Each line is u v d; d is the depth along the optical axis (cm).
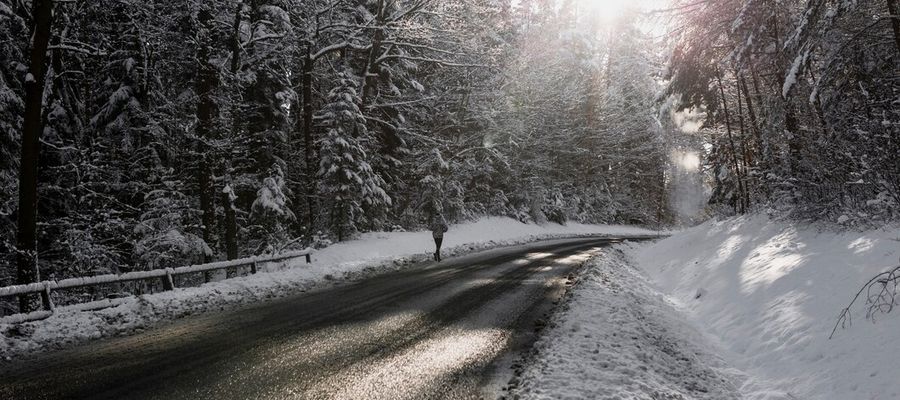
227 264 1292
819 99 1095
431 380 524
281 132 2280
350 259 1814
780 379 521
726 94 2061
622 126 4697
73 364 611
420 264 1719
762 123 1547
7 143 1454
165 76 2052
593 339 643
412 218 2798
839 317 534
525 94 3678
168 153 1861
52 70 1478
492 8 3014
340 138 2102
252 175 2138
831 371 482
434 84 3231
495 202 3538
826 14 936
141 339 736
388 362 585
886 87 952
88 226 1636
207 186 1809
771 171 1316
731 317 772
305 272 1376
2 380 556
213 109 1859
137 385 521
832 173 988
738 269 997
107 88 1881
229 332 757
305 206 2628
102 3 1652
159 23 1842
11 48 1428
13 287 806
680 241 1745
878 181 805
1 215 1430
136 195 1895
